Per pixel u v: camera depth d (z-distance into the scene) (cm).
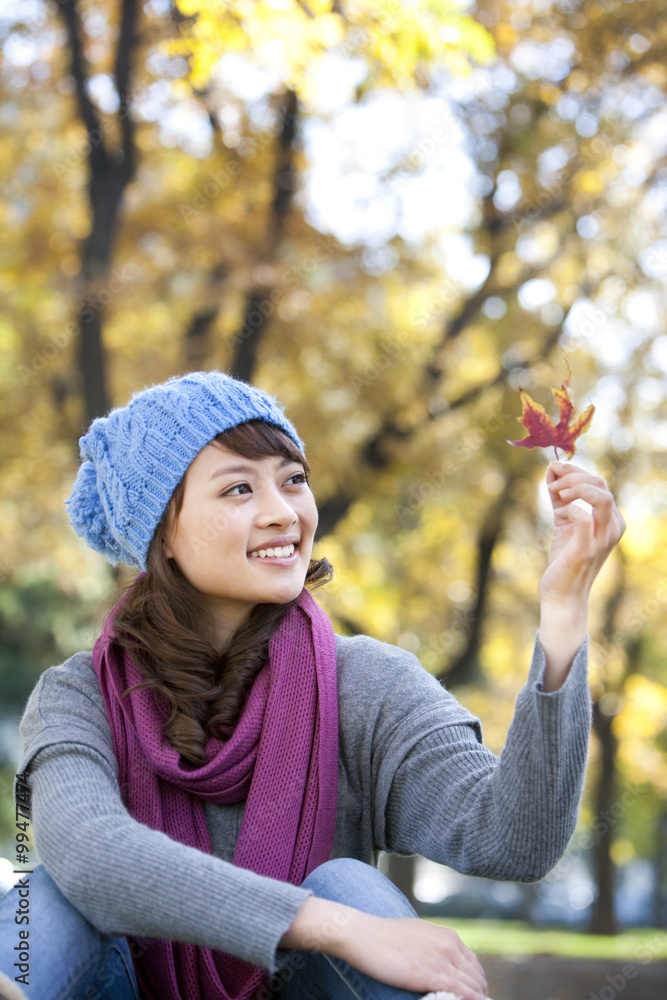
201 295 798
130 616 170
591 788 1334
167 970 151
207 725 161
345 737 167
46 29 749
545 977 636
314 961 150
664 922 2111
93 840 137
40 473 856
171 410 169
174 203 799
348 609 995
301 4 415
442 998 127
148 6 675
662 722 1462
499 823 144
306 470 174
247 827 153
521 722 141
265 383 835
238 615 173
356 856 168
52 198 816
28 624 1088
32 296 823
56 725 158
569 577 141
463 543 1052
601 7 739
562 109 803
